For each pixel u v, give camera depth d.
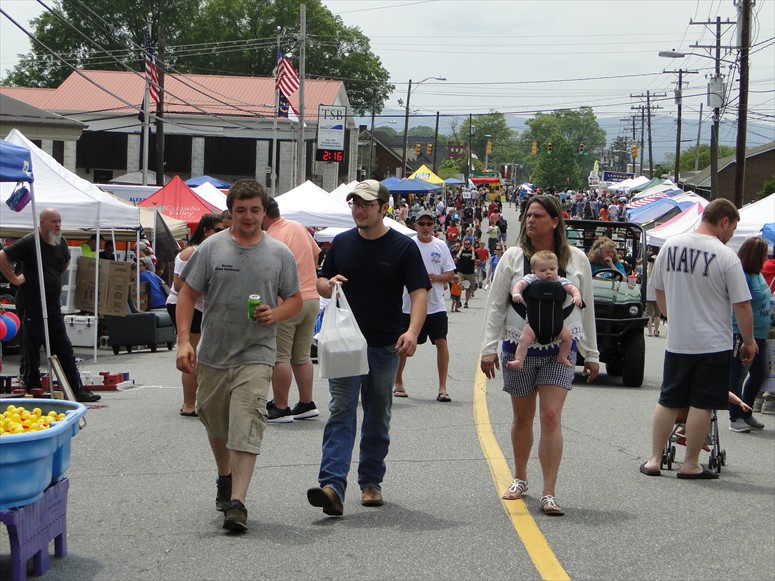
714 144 52.91
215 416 8.08
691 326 10.14
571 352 8.54
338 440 8.38
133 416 13.16
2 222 19.38
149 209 29.80
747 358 10.27
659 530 8.27
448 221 79.00
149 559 7.16
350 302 8.55
